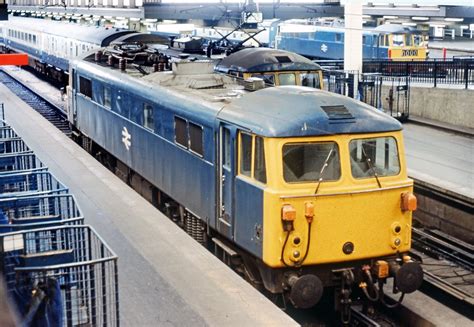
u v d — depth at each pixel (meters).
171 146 12.72
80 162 16.33
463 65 25.84
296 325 7.87
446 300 10.60
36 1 52.91
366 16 30.23
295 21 43.84
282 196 9.10
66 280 6.96
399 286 9.59
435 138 20.83
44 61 36.22
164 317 7.96
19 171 9.74
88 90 19.00
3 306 3.59
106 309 7.22
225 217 10.61
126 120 15.57
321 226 9.33
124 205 12.73
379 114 10.01
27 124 21.42
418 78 27.02
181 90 12.75
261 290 10.27
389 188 9.67
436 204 13.99
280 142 9.23
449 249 12.39
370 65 29.05
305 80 16.64
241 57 16.61
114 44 20.84
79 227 7.15
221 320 7.94
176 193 12.64
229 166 10.42
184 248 10.39
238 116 10.10
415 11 27.77
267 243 9.24
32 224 7.73
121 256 10.01
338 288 9.73
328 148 9.48
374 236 9.64
